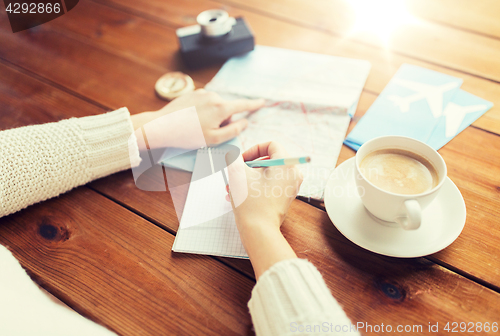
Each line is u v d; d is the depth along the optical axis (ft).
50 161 1.82
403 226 1.43
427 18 2.88
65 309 1.48
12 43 3.02
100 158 1.93
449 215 1.58
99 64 2.76
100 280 1.57
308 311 1.18
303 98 2.32
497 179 1.80
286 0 3.22
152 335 1.40
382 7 3.02
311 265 1.35
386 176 1.56
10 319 1.33
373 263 1.55
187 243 1.66
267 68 2.60
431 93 2.27
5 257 1.62
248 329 1.39
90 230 1.77
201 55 2.64
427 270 1.51
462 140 1.99
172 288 1.53
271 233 1.47
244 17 3.07
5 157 1.76
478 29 2.72
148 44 2.90
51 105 2.46
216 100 2.19
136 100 2.45
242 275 1.56
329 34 2.85
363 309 1.42
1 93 2.59
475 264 1.51
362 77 2.44
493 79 2.34
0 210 1.75
